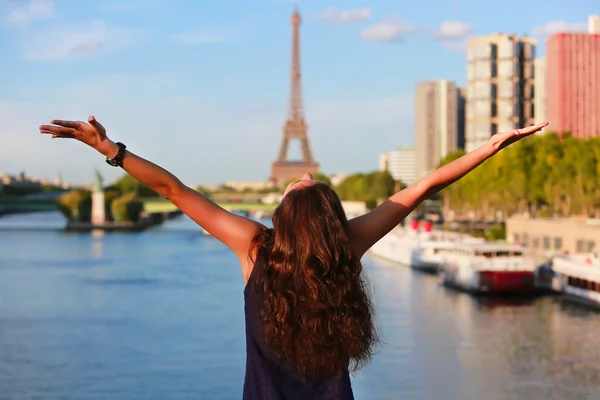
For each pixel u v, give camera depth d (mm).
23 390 45688
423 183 6660
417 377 46562
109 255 150125
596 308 72062
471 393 43312
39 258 142875
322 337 5844
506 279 80250
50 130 6105
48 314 75375
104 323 69688
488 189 139375
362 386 44344
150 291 93312
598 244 92750
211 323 69125
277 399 5859
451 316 68750
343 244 6051
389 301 77812
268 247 6176
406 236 125750
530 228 108625
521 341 57594
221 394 44656
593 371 48312
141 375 49125
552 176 123375
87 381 47750
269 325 5883
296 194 6180
